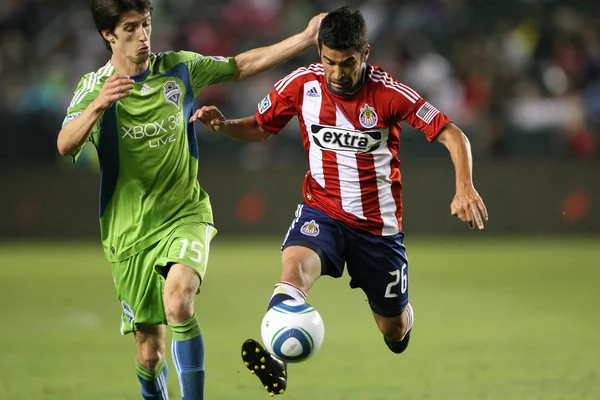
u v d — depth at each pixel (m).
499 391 22.11
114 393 22.62
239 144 66.38
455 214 18.09
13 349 29.33
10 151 64.56
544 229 65.38
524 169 65.25
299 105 19.92
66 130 17.52
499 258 56.34
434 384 23.19
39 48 73.94
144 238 18.97
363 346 29.44
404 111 19.28
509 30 77.69
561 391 21.98
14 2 76.69
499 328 32.81
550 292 42.81
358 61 18.34
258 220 64.44
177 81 19.31
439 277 48.09
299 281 18.39
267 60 20.69
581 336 30.92
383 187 19.94
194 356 17.64
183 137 19.33
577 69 74.88
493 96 69.81
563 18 78.31
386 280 20.50
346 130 19.52
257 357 17.48
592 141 68.50
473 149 67.62
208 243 19.06
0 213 63.34
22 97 69.56
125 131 18.72
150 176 18.97
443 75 73.75
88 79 18.92
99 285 46.16
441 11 78.19
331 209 19.92
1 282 47.25
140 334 19.47
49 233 63.75
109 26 18.50
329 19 18.28
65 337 31.77
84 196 63.97
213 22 76.50
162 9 76.88
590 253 58.47
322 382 23.73
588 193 65.19
